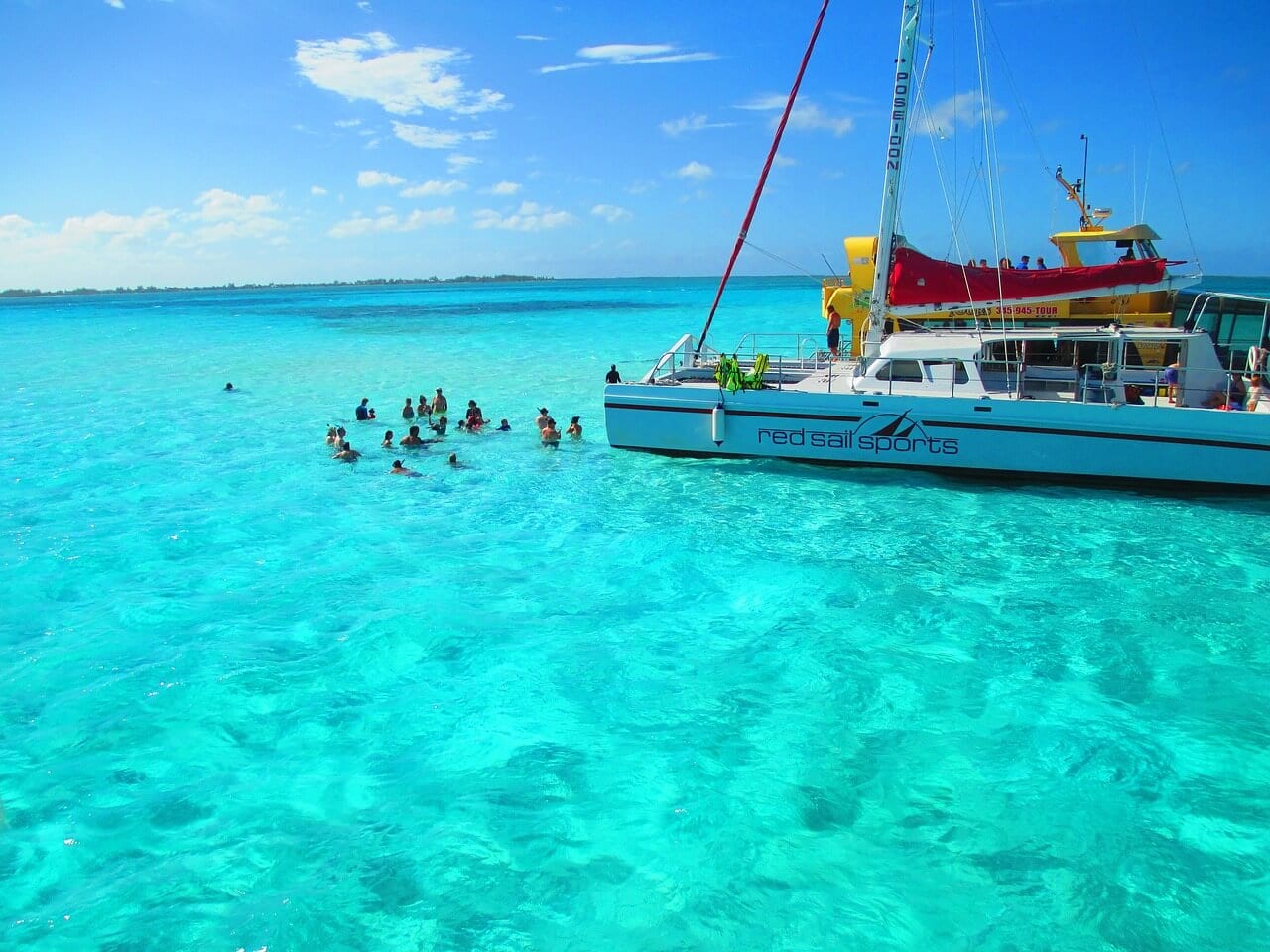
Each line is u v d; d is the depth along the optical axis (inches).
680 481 528.4
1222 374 479.2
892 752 248.2
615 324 1968.5
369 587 376.2
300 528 459.8
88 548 427.8
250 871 205.2
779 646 313.7
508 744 257.4
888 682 286.2
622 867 204.8
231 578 388.5
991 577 369.1
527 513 477.7
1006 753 245.9
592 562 401.1
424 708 277.7
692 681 291.0
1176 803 222.5
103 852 212.4
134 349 1514.5
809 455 528.4
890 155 512.4
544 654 311.6
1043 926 183.5
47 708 278.1
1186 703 269.3
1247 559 382.3
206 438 693.9
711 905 191.9
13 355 1437.0
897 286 536.1
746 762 245.4
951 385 506.6
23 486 546.0
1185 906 187.9
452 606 354.0
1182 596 345.4
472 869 204.7
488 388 955.3
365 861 207.8
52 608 356.8
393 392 937.5
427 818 224.1
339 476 566.9
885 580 368.8
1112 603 340.8
